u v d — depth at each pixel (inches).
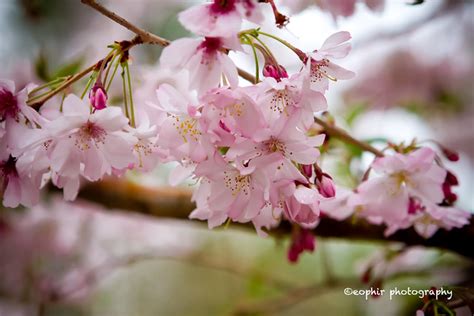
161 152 16.4
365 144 18.9
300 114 15.7
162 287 35.8
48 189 23.1
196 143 15.9
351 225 20.2
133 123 16.6
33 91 16.7
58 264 30.6
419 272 23.3
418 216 18.5
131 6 29.7
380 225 20.2
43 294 30.0
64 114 15.8
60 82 17.6
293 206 16.1
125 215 27.1
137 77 21.2
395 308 27.5
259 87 15.6
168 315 35.3
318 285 24.6
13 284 29.9
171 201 21.4
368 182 18.2
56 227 29.1
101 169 16.4
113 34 29.8
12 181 16.9
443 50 31.9
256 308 25.7
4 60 27.0
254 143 15.7
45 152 16.4
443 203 18.9
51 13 29.4
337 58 16.2
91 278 29.7
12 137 16.5
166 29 28.1
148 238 31.0
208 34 15.3
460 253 19.9
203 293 35.9
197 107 15.8
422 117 31.7
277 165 15.8
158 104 16.6
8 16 28.8
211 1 15.6
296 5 20.6
